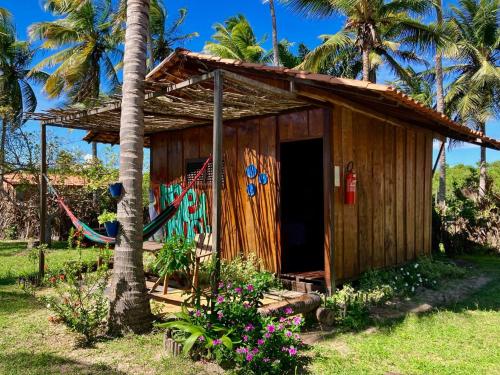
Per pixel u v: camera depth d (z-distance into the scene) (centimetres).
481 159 1953
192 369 321
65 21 1759
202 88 454
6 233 1288
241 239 664
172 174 809
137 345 371
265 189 630
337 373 321
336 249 556
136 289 406
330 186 548
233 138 679
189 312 374
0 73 2097
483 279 677
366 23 1441
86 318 384
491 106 1842
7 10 1911
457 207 986
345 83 430
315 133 564
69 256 844
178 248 425
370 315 473
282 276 604
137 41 419
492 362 342
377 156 652
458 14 1902
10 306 493
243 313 352
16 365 333
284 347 328
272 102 530
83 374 317
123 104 419
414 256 754
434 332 415
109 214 525
